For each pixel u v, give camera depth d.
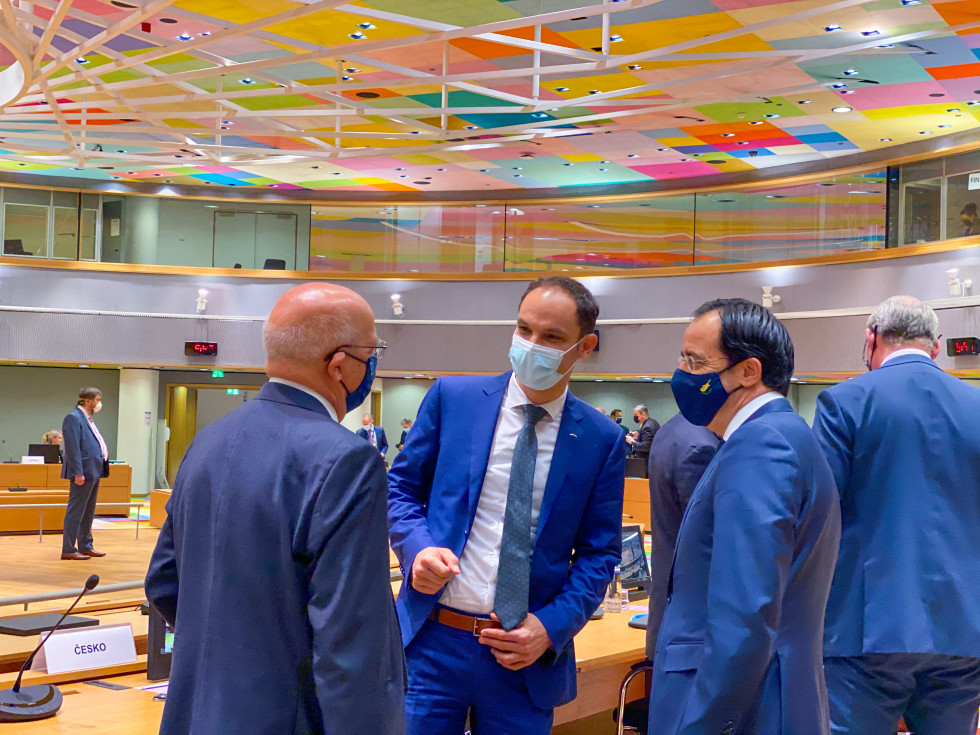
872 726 2.64
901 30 10.05
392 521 2.64
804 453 2.08
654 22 9.87
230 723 1.74
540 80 12.07
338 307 1.99
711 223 16.88
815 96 12.24
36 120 12.65
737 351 2.20
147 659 3.56
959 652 2.52
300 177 17.72
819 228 15.77
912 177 14.85
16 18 7.82
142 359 18.42
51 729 2.79
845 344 14.94
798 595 2.06
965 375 13.44
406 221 18.89
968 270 13.60
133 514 16.17
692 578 2.17
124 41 10.90
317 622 1.73
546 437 2.63
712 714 1.91
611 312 17.42
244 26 7.54
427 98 13.15
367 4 9.51
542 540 2.55
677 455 2.96
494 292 18.34
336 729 1.69
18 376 20.19
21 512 13.28
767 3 9.28
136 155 13.20
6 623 3.79
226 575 1.80
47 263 18.16
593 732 4.47
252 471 1.85
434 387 2.79
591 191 18.00
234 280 18.78
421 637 2.53
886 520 2.62
